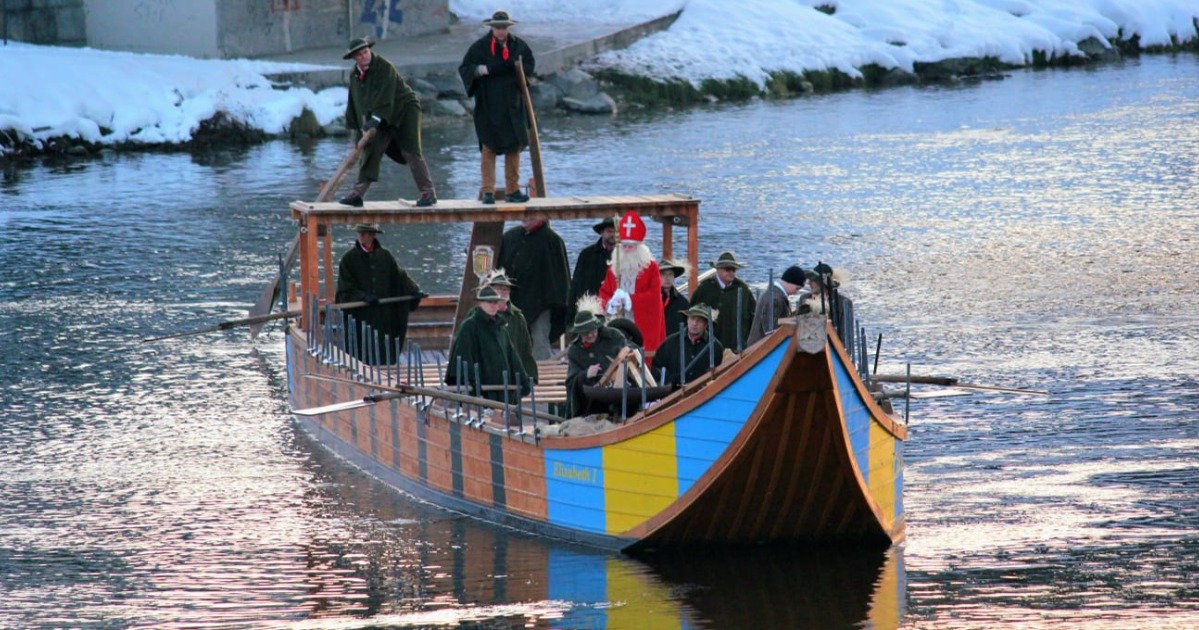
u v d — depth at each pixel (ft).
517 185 172.76
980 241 274.16
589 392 127.95
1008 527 128.88
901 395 128.77
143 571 121.80
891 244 271.49
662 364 132.26
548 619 108.88
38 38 442.09
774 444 113.09
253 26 453.58
